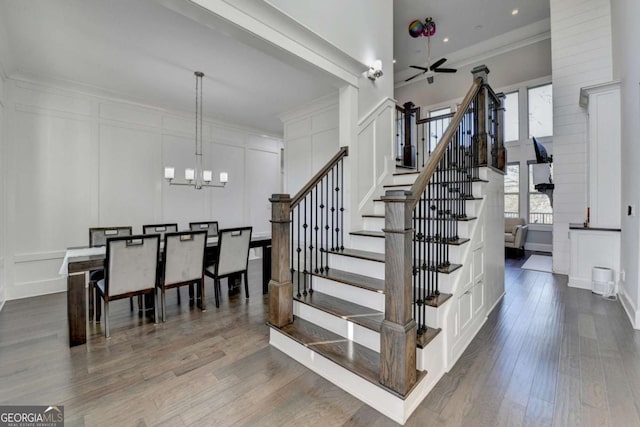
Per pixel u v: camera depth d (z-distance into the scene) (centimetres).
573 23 452
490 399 176
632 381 191
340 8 304
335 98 452
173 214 514
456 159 247
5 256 354
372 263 260
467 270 245
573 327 274
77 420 162
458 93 706
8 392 185
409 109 485
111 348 241
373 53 352
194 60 340
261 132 653
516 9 548
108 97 436
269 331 266
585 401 173
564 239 470
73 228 407
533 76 623
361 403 176
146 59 337
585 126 446
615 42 395
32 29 277
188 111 518
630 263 303
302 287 331
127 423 160
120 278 268
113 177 444
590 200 395
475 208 278
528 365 212
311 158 493
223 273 345
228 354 232
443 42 659
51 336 263
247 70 365
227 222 596
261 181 658
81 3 243
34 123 376
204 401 178
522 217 669
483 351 232
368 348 206
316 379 200
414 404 169
